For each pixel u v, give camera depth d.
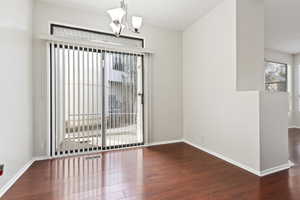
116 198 1.76
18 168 2.19
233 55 2.64
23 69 2.35
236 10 2.60
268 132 2.32
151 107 3.70
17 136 2.15
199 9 3.09
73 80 2.98
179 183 2.06
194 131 3.63
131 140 3.53
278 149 2.42
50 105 2.86
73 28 3.04
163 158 2.91
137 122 3.59
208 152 3.20
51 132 2.88
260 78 2.84
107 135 3.30
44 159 2.80
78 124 3.04
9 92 1.95
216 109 3.00
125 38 3.47
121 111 3.42
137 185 2.02
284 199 1.73
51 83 2.87
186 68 3.88
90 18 3.12
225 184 2.04
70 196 1.78
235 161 2.62
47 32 2.83
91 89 3.13
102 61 3.22
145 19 3.42
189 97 3.79
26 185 1.99
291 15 3.31
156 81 3.74
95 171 2.38
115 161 2.76
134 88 3.55
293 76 5.84
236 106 2.60
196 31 3.53
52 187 1.95
